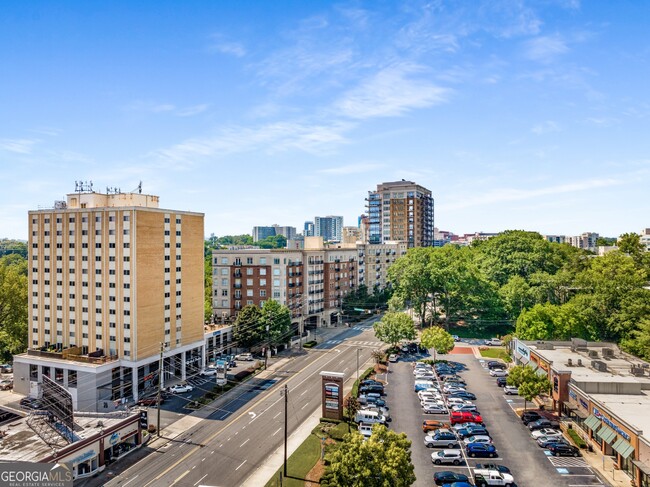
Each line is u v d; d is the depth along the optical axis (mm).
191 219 86062
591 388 58875
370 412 61781
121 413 57375
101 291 76438
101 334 76312
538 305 94312
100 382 71062
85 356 74188
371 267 168000
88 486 47031
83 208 78812
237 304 119188
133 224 73438
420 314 124438
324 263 134250
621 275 92438
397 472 38844
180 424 62312
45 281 82000
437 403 66750
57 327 80812
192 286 86062
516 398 71500
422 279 118875
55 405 53312
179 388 75312
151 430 60250
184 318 83938
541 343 83125
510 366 87750
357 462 39250
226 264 120312
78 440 49312
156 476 48688
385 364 90438
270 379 82062
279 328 101062
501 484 45781
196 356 87938
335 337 117875
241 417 64438
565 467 49812
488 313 119312
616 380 60188
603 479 47219
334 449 46875
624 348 81250
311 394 73875
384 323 98000
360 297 149000
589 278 96938
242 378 81938
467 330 121062
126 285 74000
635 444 45812
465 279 116562
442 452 51344
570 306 94000
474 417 61250
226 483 46812
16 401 73375
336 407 62250
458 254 132125
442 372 84125
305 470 48906
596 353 73188
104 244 76125
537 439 56000
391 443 41062
